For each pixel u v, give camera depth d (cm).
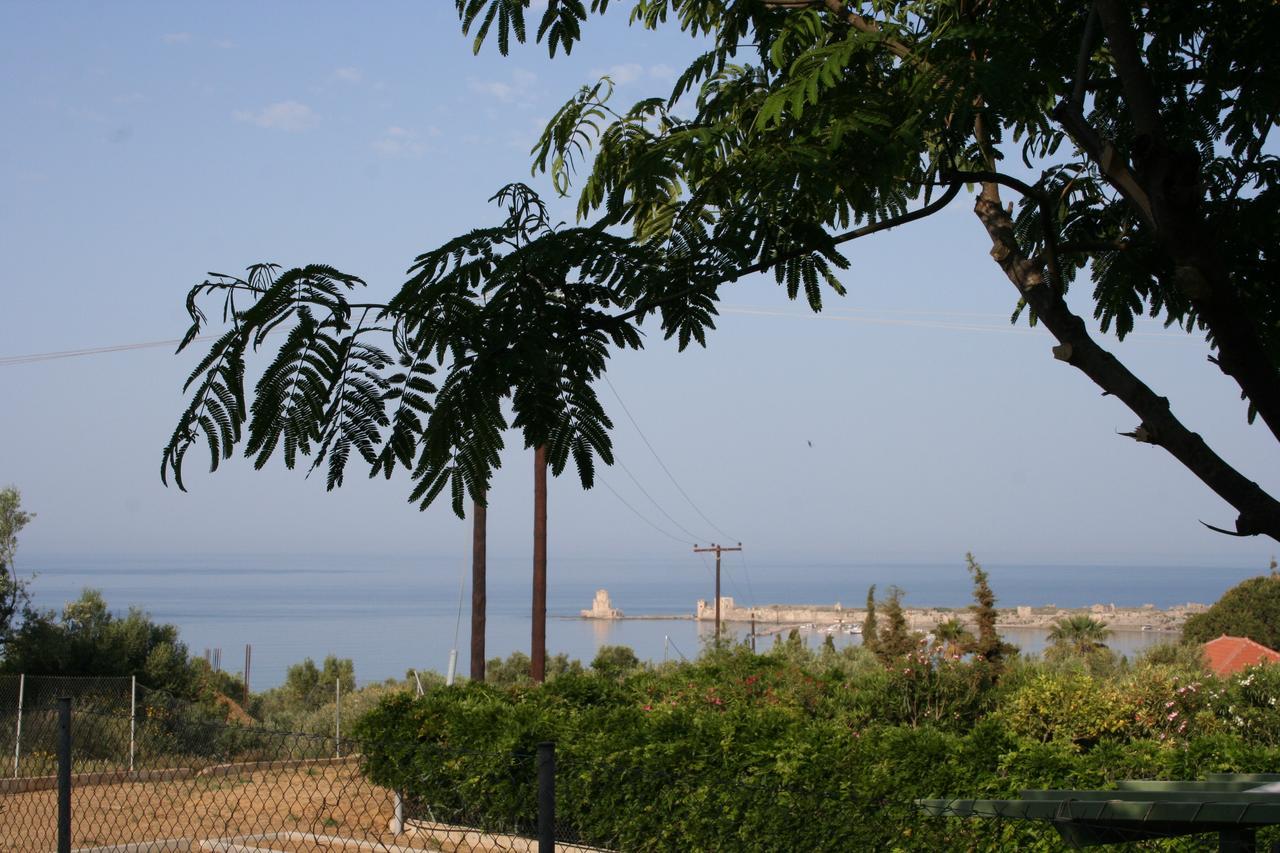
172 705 1972
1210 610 4269
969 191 408
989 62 353
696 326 371
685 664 1752
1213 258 280
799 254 376
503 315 330
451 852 998
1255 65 391
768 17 458
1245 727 1273
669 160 391
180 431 290
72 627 2434
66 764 648
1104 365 330
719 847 902
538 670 2156
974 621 2242
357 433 300
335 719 2133
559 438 323
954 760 870
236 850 991
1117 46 298
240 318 289
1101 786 820
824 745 910
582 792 1012
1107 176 300
